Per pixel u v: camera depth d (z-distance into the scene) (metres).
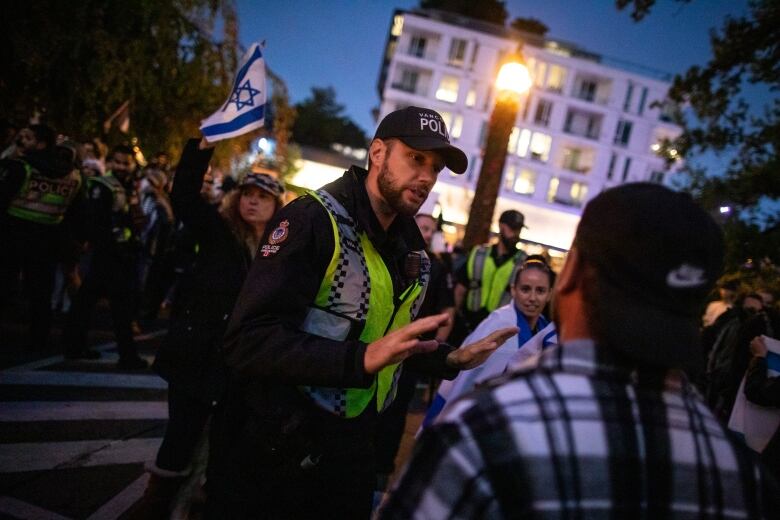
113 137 9.61
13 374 4.68
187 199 2.75
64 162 5.01
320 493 1.74
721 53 6.93
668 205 0.92
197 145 2.84
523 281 3.01
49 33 7.54
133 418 4.27
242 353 1.56
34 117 8.75
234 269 2.67
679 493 0.87
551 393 0.88
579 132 46.09
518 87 7.83
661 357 0.88
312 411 1.73
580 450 0.84
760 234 6.40
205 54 10.30
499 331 1.74
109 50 8.13
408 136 1.75
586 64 44.91
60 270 7.38
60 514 2.80
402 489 0.90
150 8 8.55
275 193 2.75
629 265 0.90
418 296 1.95
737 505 0.91
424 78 43.94
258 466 1.72
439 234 6.75
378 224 1.79
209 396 2.49
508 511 0.83
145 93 9.50
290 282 1.59
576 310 0.98
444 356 1.91
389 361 1.36
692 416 0.93
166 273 7.61
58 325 6.56
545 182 45.06
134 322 6.96
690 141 7.52
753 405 3.26
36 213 4.95
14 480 3.06
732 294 6.81
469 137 43.22
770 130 7.02
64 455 3.46
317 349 1.46
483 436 0.85
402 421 3.69
